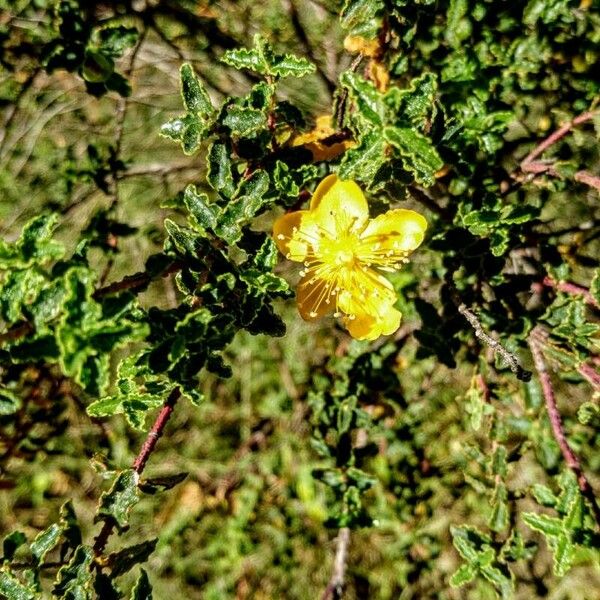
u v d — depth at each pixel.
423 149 0.09
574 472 0.13
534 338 0.15
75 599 0.11
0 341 0.08
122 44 0.11
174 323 0.09
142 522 0.23
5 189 0.22
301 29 0.20
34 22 0.21
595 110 0.14
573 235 0.18
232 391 0.23
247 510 0.23
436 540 0.22
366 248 0.13
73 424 0.21
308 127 0.17
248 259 0.11
